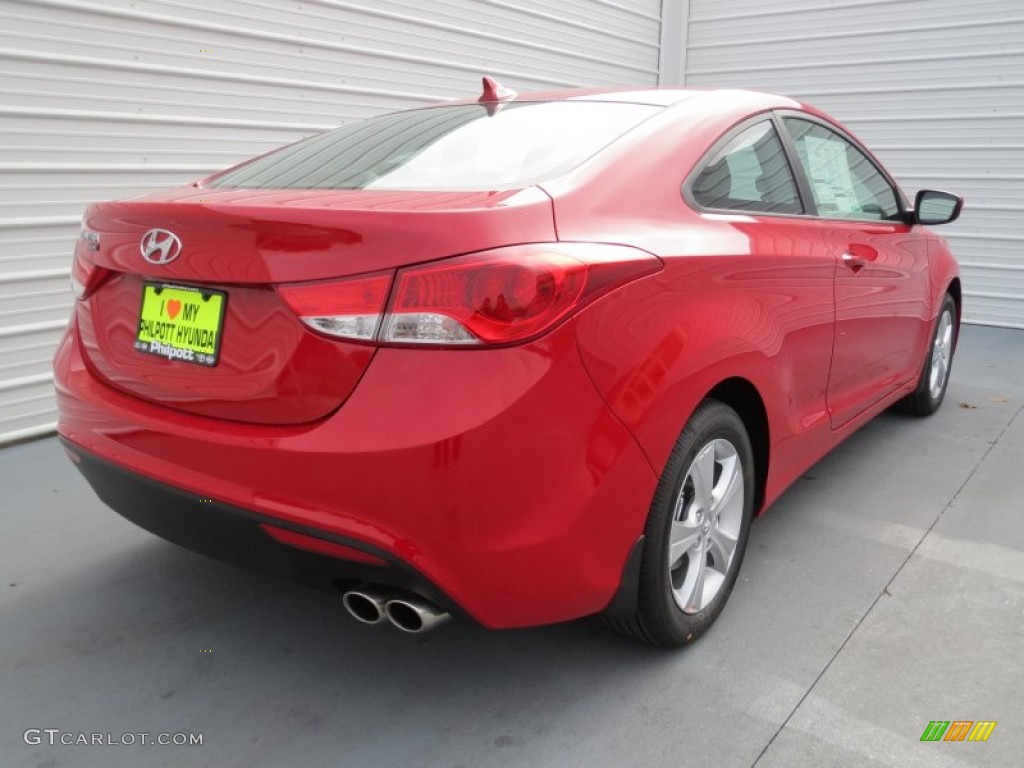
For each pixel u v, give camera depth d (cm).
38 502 314
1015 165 678
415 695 203
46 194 383
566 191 184
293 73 484
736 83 814
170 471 181
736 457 227
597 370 170
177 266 178
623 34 763
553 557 169
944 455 371
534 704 199
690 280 197
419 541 159
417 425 154
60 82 380
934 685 205
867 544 283
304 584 183
